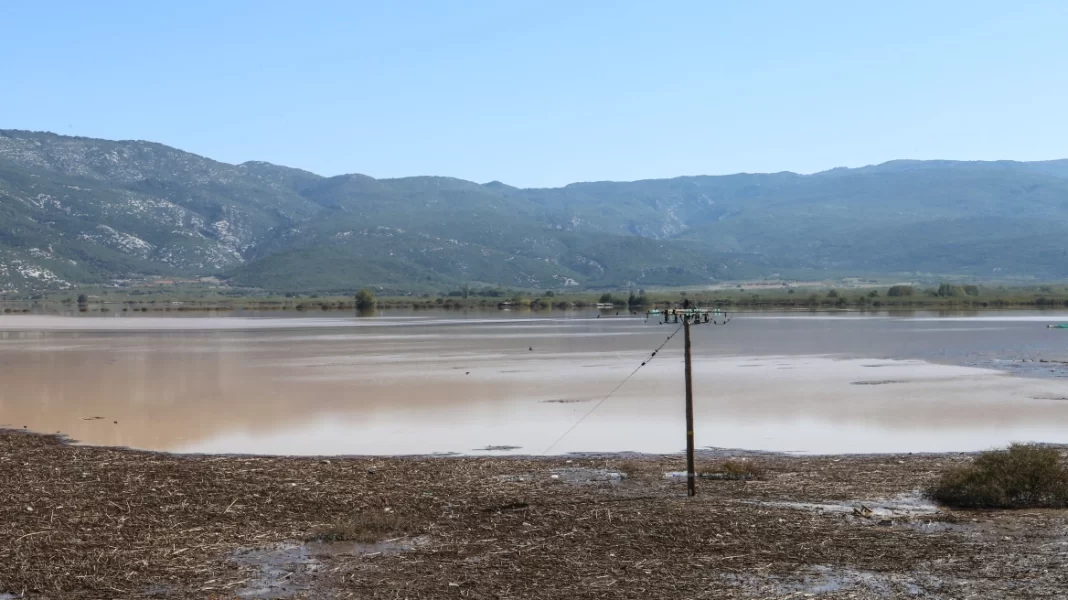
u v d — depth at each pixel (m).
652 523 22.73
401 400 46.28
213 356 73.12
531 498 25.69
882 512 23.80
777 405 43.50
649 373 57.00
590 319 142.88
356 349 79.12
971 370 57.59
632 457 32.16
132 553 20.83
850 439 35.16
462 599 17.72
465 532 22.31
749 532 21.89
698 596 17.70
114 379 56.75
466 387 50.94
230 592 18.30
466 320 142.25
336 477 28.80
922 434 36.06
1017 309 169.00
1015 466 24.92
